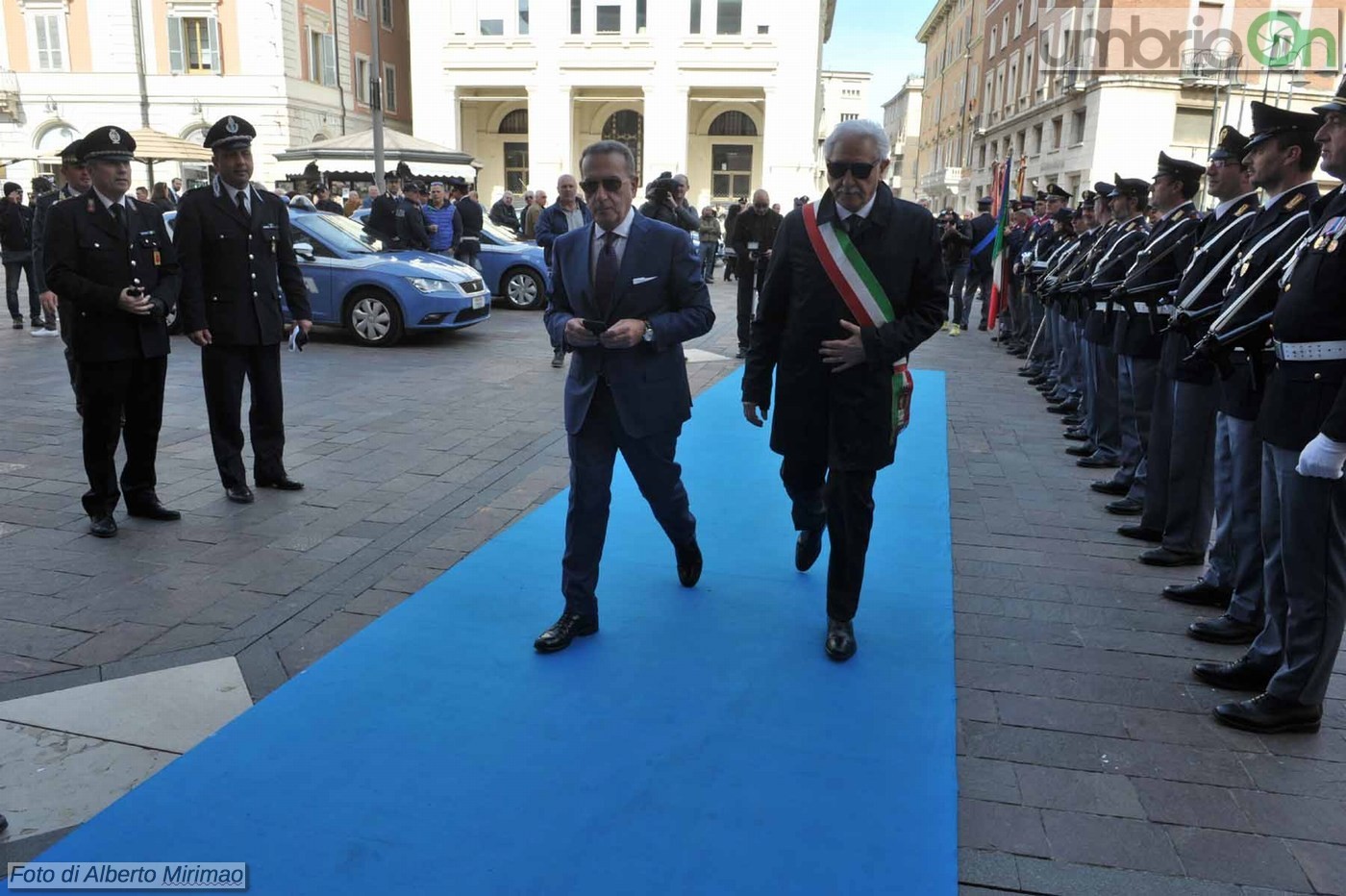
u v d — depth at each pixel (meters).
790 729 3.06
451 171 21.34
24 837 2.51
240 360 5.07
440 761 2.84
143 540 4.54
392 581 4.15
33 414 6.83
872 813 2.64
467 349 10.35
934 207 54.94
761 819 2.61
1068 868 2.45
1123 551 4.70
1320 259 2.84
